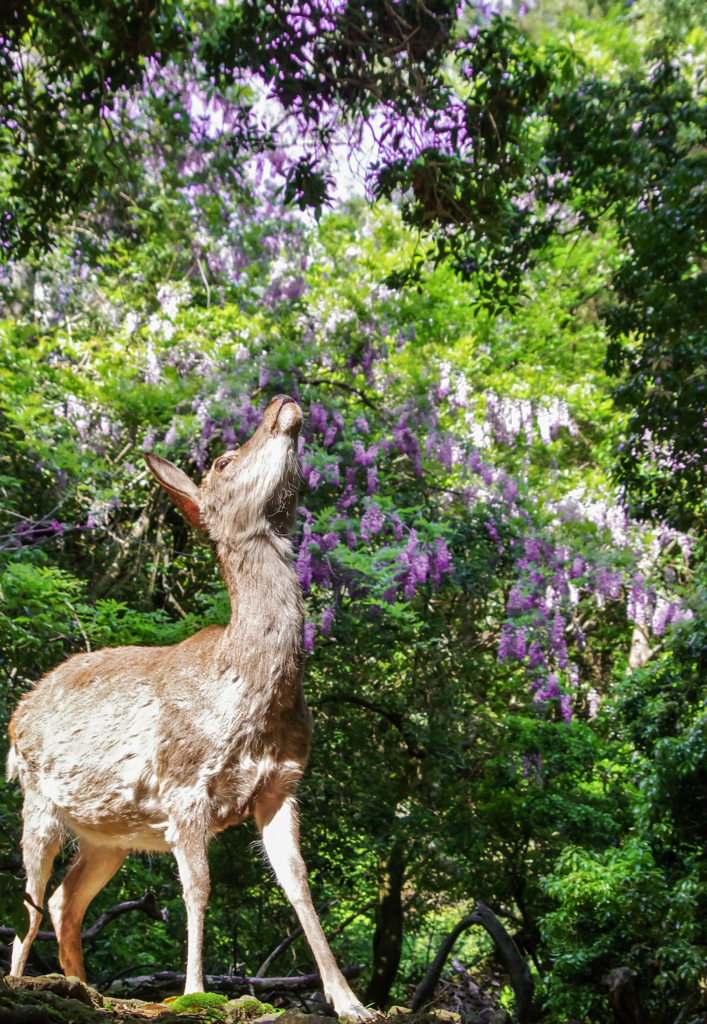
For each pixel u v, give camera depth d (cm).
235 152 888
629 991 912
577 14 909
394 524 1095
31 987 283
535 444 1565
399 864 1216
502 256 945
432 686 1259
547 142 920
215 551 331
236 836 1102
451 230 959
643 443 946
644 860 942
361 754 1238
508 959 978
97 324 1297
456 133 769
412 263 916
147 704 325
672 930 900
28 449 1036
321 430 1122
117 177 923
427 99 745
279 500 325
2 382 1012
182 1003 289
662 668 1108
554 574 1273
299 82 747
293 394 1121
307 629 990
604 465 1620
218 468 332
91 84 729
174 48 739
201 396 1084
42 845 355
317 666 1173
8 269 1186
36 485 1114
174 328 1160
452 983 1311
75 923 376
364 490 1174
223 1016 287
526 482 1404
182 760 312
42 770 352
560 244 1758
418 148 757
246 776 312
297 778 320
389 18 732
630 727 1114
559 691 1277
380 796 1205
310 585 993
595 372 1770
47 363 1164
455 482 1339
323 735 1205
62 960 373
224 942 1259
